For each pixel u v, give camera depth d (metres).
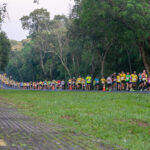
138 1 27.66
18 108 15.07
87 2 29.92
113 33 31.19
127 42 32.81
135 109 13.72
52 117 11.13
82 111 13.00
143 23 26.88
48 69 87.31
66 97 22.73
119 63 49.31
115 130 8.73
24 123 9.02
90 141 6.66
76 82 46.97
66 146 5.76
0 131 7.07
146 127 9.34
